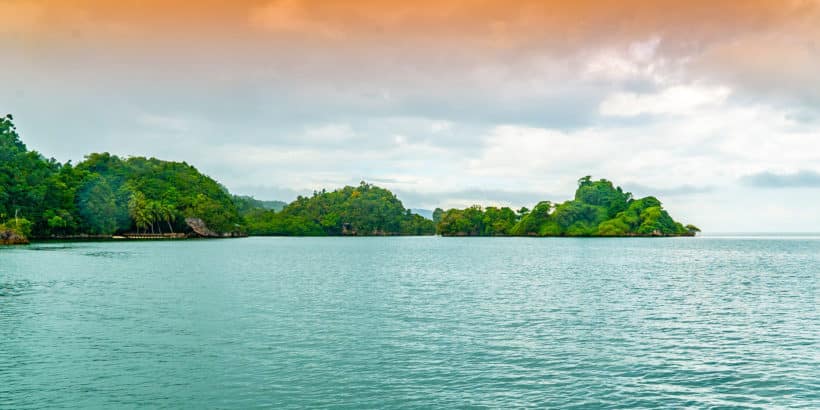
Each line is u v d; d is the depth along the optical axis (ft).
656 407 51.93
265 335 80.84
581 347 74.38
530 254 358.84
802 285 155.33
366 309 105.70
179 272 189.57
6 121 509.35
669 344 76.59
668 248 472.03
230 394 54.90
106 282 153.48
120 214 592.19
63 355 68.90
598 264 252.01
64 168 562.25
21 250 339.36
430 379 59.72
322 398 53.78
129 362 65.87
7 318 94.48
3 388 56.54
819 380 60.39
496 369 63.52
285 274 185.37
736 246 535.19
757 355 70.85
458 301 117.80
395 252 389.60
